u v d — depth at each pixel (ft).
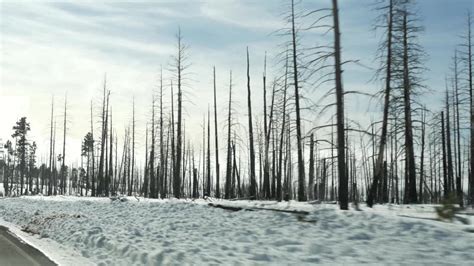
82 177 266.16
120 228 54.19
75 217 68.49
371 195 66.95
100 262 37.91
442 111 122.83
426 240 34.94
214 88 138.51
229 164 129.70
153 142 143.84
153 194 142.72
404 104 76.28
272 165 122.52
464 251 31.91
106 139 165.07
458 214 45.73
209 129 153.79
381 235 37.81
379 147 67.10
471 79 108.88
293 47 85.66
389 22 68.28
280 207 56.59
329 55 55.57
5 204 127.44
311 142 63.31
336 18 55.36
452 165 123.03
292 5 84.79
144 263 36.37
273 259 34.78
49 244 50.34
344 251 34.96
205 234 47.50
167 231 50.67
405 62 74.95
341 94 55.42
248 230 46.91
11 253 43.32
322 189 101.24
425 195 118.21
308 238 40.16
